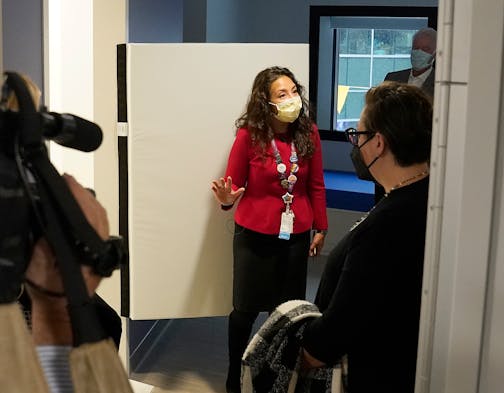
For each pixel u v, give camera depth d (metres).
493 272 1.20
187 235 3.26
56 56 3.01
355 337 1.52
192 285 3.31
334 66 6.30
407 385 1.56
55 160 3.08
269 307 3.19
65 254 0.93
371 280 1.49
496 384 1.22
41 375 0.89
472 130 1.18
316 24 6.25
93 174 3.21
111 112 3.21
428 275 1.25
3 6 2.71
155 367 3.76
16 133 0.93
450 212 1.22
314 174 3.23
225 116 3.19
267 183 3.07
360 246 1.53
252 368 1.64
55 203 0.94
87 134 1.04
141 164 3.14
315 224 3.30
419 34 4.04
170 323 4.35
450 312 1.24
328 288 1.71
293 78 3.06
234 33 6.27
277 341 1.61
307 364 1.61
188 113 3.15
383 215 1.52
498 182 1.18
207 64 3.13
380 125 1.57
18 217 0.91
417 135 1.54
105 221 1.01
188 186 3.21
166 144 3.15
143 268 3.23
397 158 1.57
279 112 2.97
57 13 2.98
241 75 3.18
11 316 0.89
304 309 1.66
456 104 1.19
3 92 0.95
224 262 3.33
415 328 1.53
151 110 3.11
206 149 3.20
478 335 1.22
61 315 0.98
